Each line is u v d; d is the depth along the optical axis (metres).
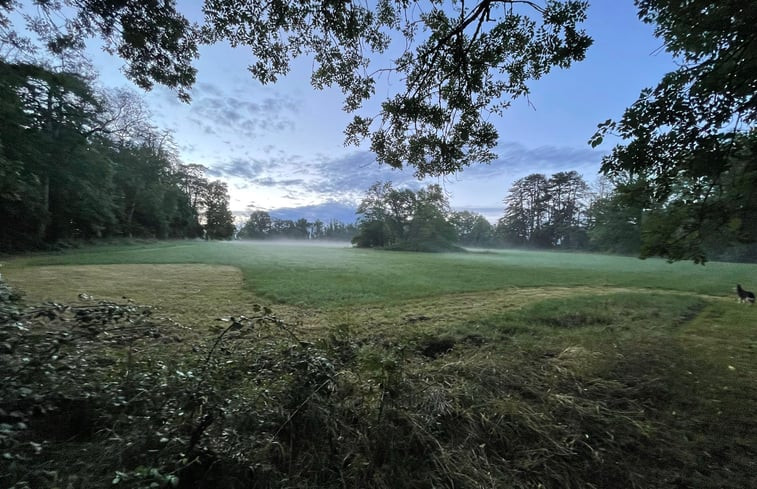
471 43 4.16
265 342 3.68
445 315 6.84
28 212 21.89
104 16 4.16
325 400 2.34
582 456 2.39
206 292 9.12
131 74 4.84
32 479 1.56
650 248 4.45
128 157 37.88
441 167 5.66
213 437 1.82
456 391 2.94
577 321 6.44
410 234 58.62
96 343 2.72
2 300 2.40
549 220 75.44
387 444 2.20
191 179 66.56
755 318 6.95
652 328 5.99
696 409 3.02
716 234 4.02
